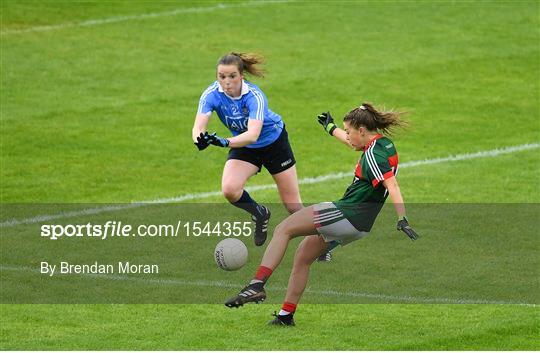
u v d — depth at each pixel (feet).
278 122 134.41
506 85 247.70
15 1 306.35
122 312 118.83
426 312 119.24
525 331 110.83
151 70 253.44
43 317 116.47
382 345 105.29
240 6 311.68
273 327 112.78
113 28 286.66
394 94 239.91
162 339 107.65
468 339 107.55
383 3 315.58
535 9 310.04
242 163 134.92
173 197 176.14
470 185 180.24
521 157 198.29
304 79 248.52
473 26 293.23
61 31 282.15
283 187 137.80
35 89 236.43
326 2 316.40
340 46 274.77
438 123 221.05
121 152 200.64
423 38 282.36
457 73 255.50
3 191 177.37
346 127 110.93
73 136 208.44
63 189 179.22
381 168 107.34
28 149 200.23
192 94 237.04
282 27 290.97
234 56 123.13
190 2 315.99
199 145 117.50
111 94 235.40
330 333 110.32
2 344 105.29
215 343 106.11
